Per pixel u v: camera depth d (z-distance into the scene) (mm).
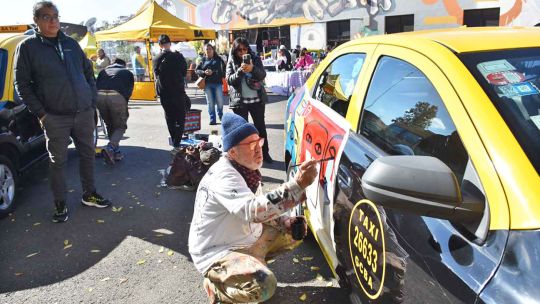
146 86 14031
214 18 24453
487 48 1902
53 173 4277
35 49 3957
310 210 3014
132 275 3385
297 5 21516
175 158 5203
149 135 8414
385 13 19344
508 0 14977
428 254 1553
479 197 1451
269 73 13820
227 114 2332
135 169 6129
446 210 1364
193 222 2449
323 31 21016
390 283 1782
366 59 2617
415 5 18469
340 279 2439
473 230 1433
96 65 11938
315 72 3635
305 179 2105
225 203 2197
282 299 2953
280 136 7855
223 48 18766
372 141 2252
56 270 3498
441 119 1775
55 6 4000
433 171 1380
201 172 5078
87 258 3668
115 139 6355
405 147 1972
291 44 22031
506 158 1439
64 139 4246
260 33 23516
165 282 3273
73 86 4156
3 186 4582
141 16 14070
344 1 20156
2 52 4938
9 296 3164
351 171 2246
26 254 3773
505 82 1697
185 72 6602
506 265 1293
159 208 4676
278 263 3396
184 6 25297
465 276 1375
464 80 1717
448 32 2312
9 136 4723
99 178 5781
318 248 3590
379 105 2297
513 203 1355
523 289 1221
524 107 1613
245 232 2426
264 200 2088
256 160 2324
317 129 2945
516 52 1873
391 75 2271
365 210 2021
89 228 4242
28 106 4047
